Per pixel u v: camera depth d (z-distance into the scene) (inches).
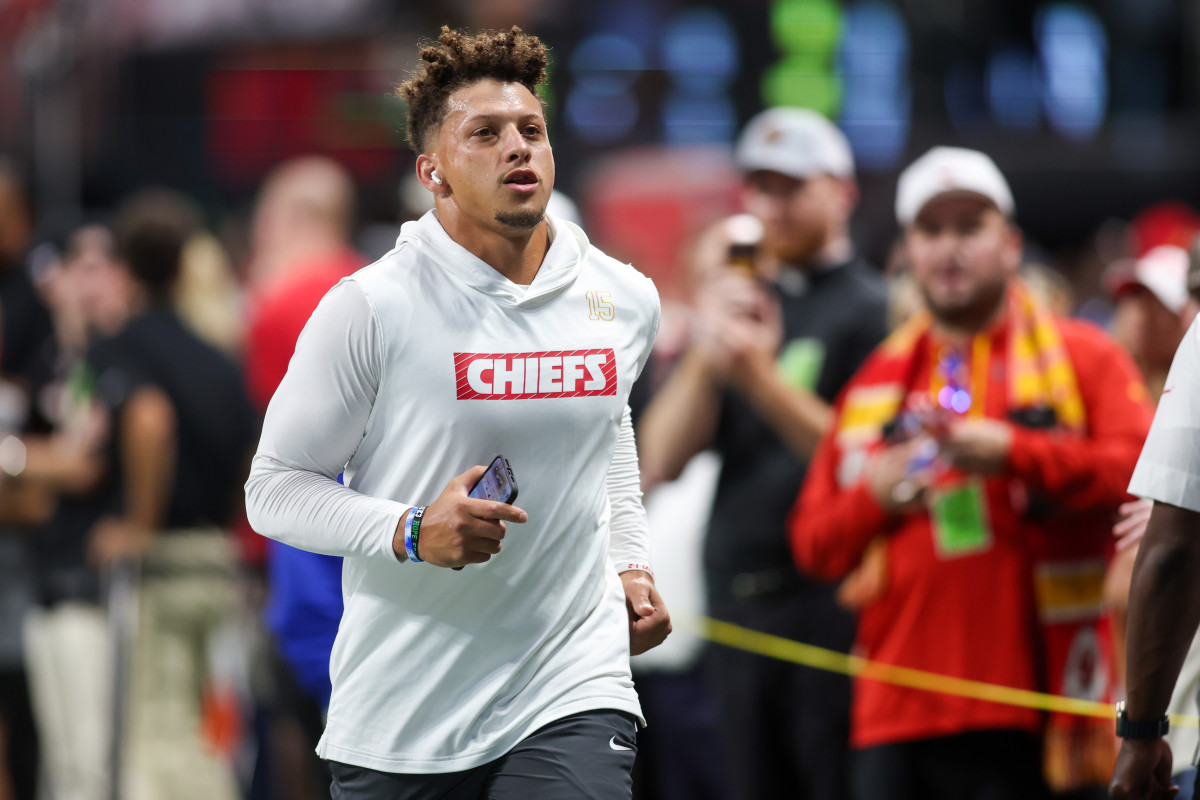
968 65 1528.1
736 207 1381.6
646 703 754.2
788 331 729.6
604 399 416.2
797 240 732.7
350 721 421.1
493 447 406.0
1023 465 562.9
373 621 416.8
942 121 1507.1
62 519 898.1
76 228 1174.3
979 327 612.4
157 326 885.2
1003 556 579.8
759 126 745.0
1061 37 1551.4
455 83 409.4
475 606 412.5
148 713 869.2
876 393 629.9
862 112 1488.7
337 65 1472.7
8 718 876.6
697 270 773.9
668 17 1481.3
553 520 413.1
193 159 1472.7
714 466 775.7
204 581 884.6
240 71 1472.7
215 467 887.1
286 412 407.5
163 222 893.2
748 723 700.0
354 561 422.3
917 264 612.7
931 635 587.8
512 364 406.0
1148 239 1301.7
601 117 1472.7
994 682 576.4
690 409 711.7
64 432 891.4
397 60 1473.9
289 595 624.7
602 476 425.1
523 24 1480.1
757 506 700.7
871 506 600.1
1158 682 422.9
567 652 418.3
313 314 409.7
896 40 1491.1
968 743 585.0
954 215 604.1
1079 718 568.4
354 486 421.1
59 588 896.9
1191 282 489.4
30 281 1002.1
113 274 1040.2
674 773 753.6
